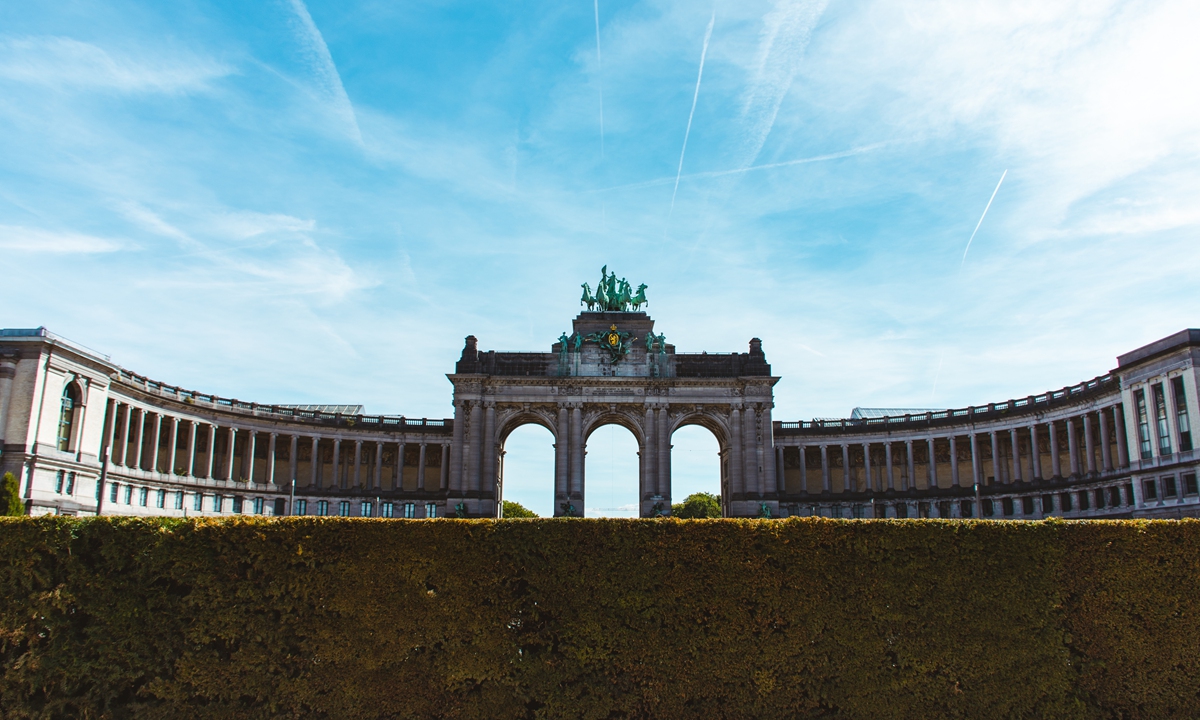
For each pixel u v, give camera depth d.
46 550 30.02
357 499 126.44
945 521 32.34
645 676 31.02
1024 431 116.81
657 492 114.62
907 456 125.44
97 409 93.25
